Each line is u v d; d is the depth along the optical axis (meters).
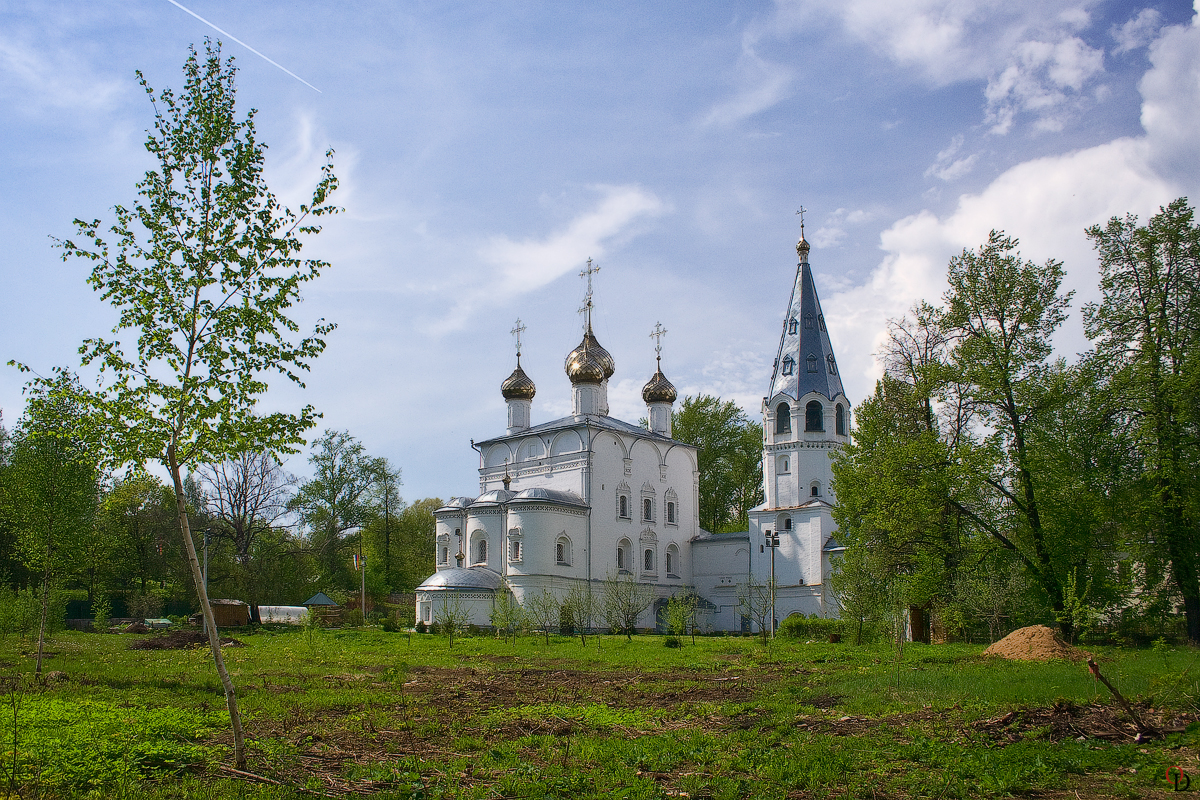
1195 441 29.80
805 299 65.38
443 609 53.84
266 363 13.27
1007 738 13.12
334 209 13.73
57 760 10.90
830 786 10.85
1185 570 30.12
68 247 12.70
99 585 65.50
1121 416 31.92
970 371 33.72
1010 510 34.22
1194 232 30.94
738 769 11.79
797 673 24.22
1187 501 29.28
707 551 70.56
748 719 15.81
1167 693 14.51
